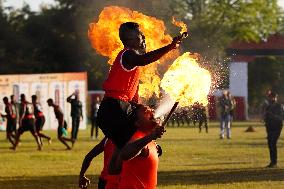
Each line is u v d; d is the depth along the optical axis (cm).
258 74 9481
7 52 8450
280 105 2192
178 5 6562
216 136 4009
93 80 8006
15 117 3134
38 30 8500
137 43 846
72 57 8238
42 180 1880
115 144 855
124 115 845
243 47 6831
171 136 3994
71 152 2875
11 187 1738
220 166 2217
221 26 6950
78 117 3145
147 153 846
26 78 4900
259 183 1759
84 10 7788
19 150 3025
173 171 2061
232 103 3800
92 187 1697
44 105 4931
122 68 837
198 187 1675
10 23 8788
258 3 8100
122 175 853
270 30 8538
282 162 2370
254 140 3622
